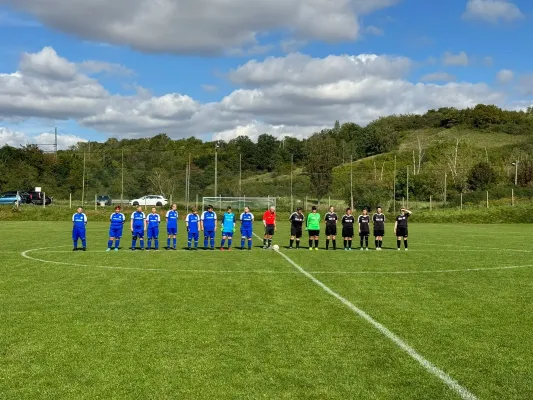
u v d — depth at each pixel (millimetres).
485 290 12484
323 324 9008
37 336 8195
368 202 54719
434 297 11539
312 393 5953
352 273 15281
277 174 82562
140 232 22109
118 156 79625
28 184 64562
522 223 47938
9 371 6625
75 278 14102
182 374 6539
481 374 6590
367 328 8758
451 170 68875
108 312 9875
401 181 63781
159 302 10828
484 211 49781
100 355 7266
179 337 8172
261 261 18125
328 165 66375
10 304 10578
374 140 109000
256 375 6512
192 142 103750
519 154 80500
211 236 22719
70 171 68312
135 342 7902
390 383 6270
